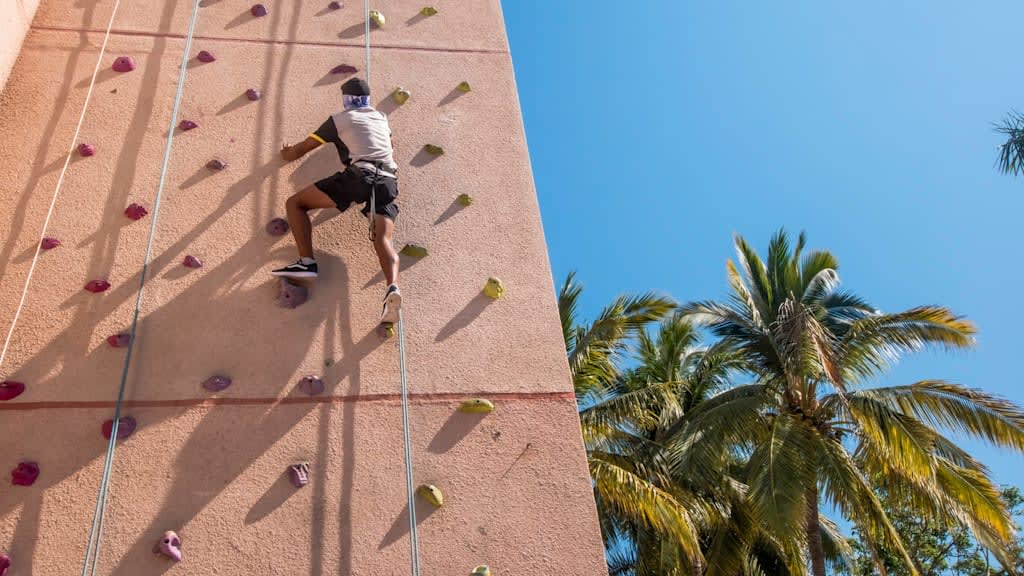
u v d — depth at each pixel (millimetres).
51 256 4832
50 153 5215
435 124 5844
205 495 4176
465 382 4750
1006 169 12812
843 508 12711
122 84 5605
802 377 13117
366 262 5137
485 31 6484
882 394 13289
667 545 13719
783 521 11789
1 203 4957
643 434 15781
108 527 4016
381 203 4906
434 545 4215
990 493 12734
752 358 14961
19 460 4137
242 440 4367
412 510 4258
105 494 4086
